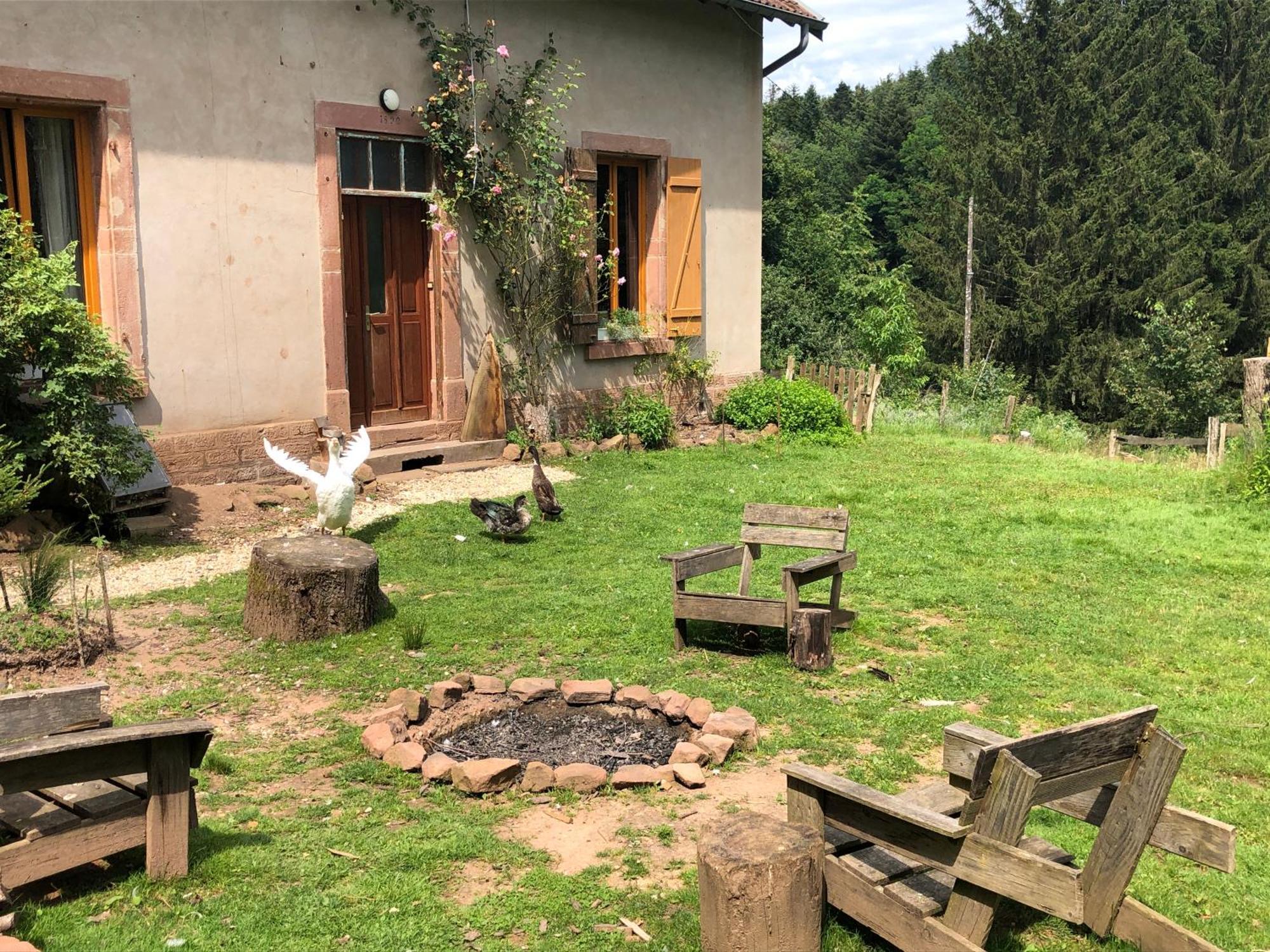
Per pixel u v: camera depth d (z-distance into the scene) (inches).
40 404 332.2
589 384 549.0
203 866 156.9
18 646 239.1
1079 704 235.8
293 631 266.4
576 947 142.6
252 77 404.5
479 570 334.0
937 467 536.4
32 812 150.9
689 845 170.6
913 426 701.9
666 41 562.6
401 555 348.2
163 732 147.2
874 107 2071.9
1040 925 150.2
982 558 364.2
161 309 386.6
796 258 1332.4
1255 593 328.5
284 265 421.1
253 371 415.5
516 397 510.3
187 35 385.4
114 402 346.9
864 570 345.1
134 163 374.9
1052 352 1416.1
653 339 574.9
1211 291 1401.3
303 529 370.9
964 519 422.6
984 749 128.6
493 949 141.3
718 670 253.8
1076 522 420.5
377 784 192.5
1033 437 729.6
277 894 152.0
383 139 454.6
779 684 244.5
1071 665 262.5
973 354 1440.7
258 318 414.6
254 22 402.9
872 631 283.9
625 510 414.0
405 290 478.0
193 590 304.3
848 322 1209.4
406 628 269.9
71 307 319.9
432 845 167.8
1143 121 1435.8
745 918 128.0
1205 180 1435.8
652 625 283.1
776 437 587.8
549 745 212.2
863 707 230.5
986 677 251.6
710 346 617.0
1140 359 1248.2
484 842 169.2
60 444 320.8
